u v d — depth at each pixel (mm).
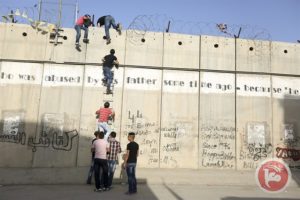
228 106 16297
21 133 15141
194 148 15805
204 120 16062
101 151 12055
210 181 14133
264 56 16812
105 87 15766
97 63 15891
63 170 14391
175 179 14055
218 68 16484
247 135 16156
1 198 10727
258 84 16609
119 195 11297
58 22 16047
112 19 16141
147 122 15766
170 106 16016
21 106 15359
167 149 15664
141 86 16000
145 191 12133
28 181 13805
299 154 16234
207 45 16609
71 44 15930
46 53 15781
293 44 17109
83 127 15414
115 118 15625
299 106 16656
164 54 16328
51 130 15281
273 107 16516
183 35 16547
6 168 14508
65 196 11078
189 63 16391
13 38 15773
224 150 15922
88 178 13570
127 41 16203
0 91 15383
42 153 15078
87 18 15906
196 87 16281
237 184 14070
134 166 11633
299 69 16922
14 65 15625
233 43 16766
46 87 15594
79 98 15617
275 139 16250
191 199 10812
